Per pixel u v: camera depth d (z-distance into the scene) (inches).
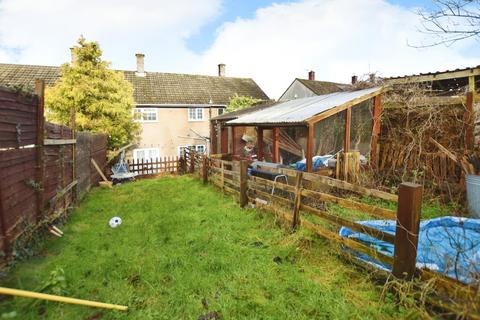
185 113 782.5
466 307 88.4
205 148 812.6
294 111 311.3
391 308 103.3
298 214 177.2
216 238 174.9
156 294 119.5
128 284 127.5
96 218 230.5
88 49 505.0
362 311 103.7
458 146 252.5
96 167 383.2
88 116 503.8
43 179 175.5
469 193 209.5
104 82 514.0
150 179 456.4
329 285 121.2
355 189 137.6
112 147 539.5
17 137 142.7
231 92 883.4
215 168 336.8
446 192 238.4
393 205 232.2
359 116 317.1
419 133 260.7
